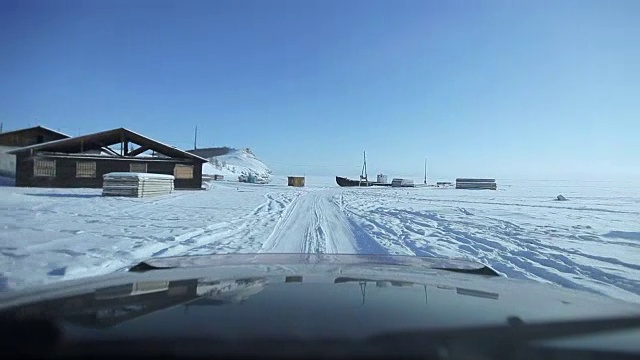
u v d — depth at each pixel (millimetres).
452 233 12195
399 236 11430
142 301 1686
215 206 19828
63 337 1242
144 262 2828
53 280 5625
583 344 1289
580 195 43656
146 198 23547
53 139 41344
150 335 1265
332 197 33281
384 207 23188
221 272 2445
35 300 1679
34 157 31938
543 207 24281
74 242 8672
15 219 12352
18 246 7996
